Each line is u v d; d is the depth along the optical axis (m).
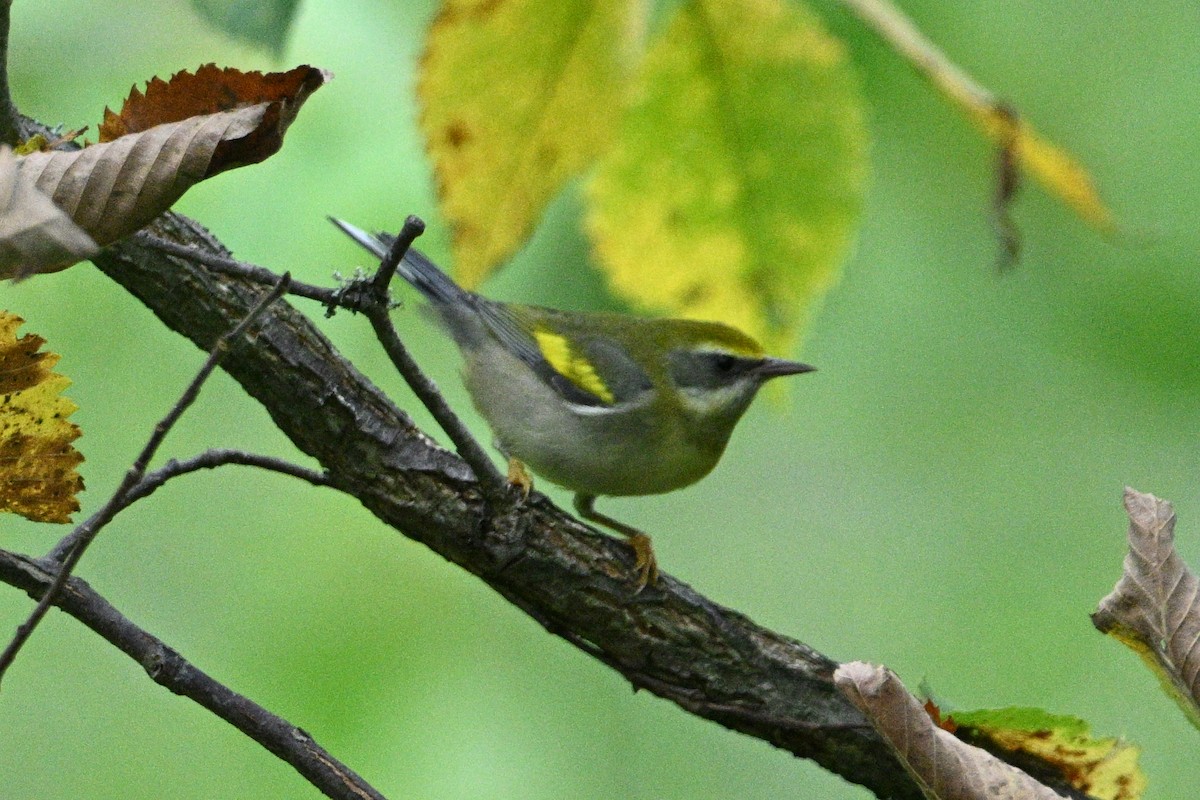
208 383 12.84
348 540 12.34
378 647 11.64
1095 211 4.45
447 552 8.23
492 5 4.52
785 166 5.18
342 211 8.68
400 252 5.95
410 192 8.64
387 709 11.23
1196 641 6.21
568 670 12.82
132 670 12.53
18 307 11.33
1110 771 7.38
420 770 10.96
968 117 4.32
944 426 13.41
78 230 3.83
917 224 11.00
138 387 12.32
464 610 12.12
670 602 8.45
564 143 4.77
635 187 5.23
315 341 7.84
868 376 12.42
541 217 4.81
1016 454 13.80
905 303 11.75
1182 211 10.68
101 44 7.57
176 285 7.51
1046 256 11.68
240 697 6.44
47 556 6.52
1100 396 12.65
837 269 5.31
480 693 11.61
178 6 7.29
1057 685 13.39
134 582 12.23
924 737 6.13
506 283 11.59
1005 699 13.38
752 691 8.39
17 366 5.51
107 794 11.84
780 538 14.52
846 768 8.41
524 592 8.37
